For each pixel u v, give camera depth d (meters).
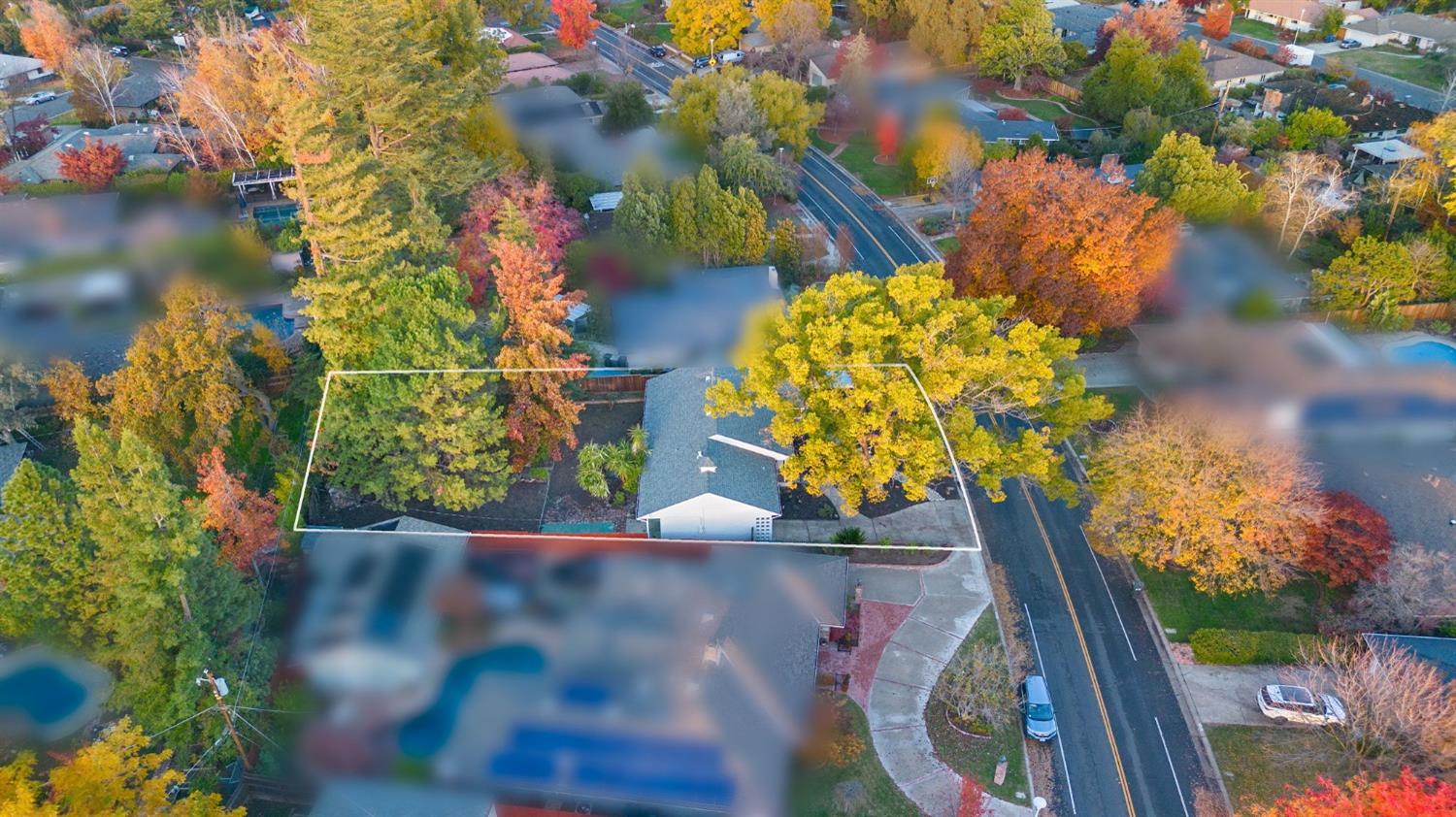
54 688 31.05
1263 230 64.75
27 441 45.78
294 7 89.88
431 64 59.78
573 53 112.31
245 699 32.31
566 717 32.75
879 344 40.25
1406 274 55.62
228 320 43.88
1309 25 119.31
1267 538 38.22
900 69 94.31
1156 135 82.62
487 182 58.91
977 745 35.16
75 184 64.25
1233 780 33.94
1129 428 43.09
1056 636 39.91
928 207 78.19
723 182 72.81
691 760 31.52
